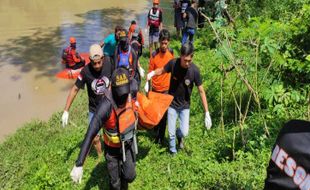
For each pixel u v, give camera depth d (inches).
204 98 222.7
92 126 158.4
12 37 590.9
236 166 208.1
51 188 212.4
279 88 240.8
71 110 343.6
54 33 617.9
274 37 257.4
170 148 238.4
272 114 242.1
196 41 444.1
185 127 230.5
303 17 266.2
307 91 251.9
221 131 252.2
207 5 518.9
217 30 247.3
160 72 233.6
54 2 837.2
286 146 67.6
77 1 855.1
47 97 385.1
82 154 152.6
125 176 186.7
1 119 337.7
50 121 324.5
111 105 164.2
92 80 215.3
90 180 221.9
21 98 381.7
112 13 761.6
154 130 262.7
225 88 295.7
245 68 234.5
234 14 461.1
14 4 808.9
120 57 259.9
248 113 265.1
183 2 539.2
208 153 234.7
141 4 848.9
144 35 613.9
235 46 234.1
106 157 185.0
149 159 236.5
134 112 176.6
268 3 485.1
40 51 529.0
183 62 211.9
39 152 266.7
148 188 204.8
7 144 285.3
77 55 435.5
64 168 239.0
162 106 202.5
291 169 66.1
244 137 229.3
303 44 256.8
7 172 245.6
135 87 181.3
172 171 220.5
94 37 602.2
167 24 690.2
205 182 198.2
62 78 432.5
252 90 224.1
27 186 225.8
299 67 242.7
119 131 170.4
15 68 463.8
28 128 311.6
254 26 232.4
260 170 200.5
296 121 69.1
